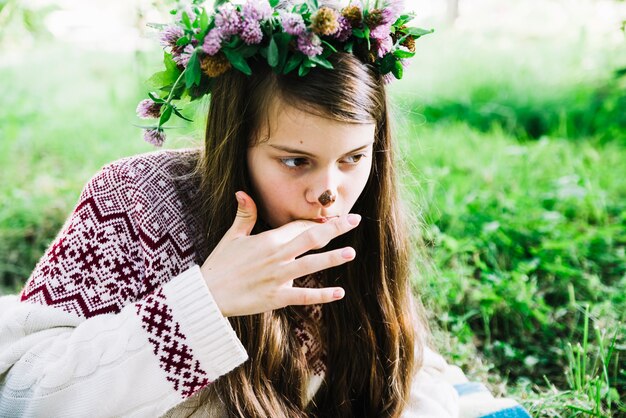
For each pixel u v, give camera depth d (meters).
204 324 1.08
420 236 1.92
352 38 1.17
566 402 1.92
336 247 1.48
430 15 7.05
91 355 1.10
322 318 1.47
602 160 4.07
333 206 1.18
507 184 3.62
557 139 4.55
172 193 1.30
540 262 2.73
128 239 1.24
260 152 1.16
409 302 1.60
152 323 1.09
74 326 1.20
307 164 1.15
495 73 5.70
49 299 1.20
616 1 4.15
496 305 2.45
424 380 1.63
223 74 1.18
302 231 1.15
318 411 1.51
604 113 4.91
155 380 1.10
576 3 6.08
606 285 2.67
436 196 3.30
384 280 1.50
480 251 2.87
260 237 1.12
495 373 2.21
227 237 1.16
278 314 1.36
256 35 1.06
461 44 6.45
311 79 1.09
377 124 1.37
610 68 5.34
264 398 1.31
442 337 2.25
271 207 1.21
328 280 1.47
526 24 6.93
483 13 7.35
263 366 1.32
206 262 1.15
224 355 1.10
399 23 1.25
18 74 6.31
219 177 1.23
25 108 5.38
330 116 1.08
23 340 1.17
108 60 6.77
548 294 2.62
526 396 1.98
